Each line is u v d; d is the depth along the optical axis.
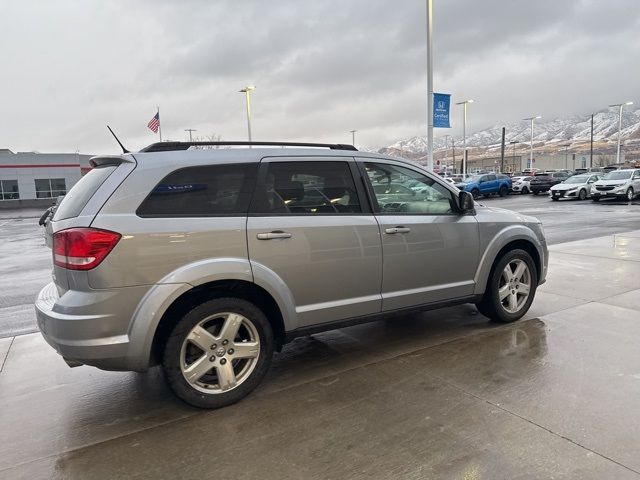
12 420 3.47
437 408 3.37
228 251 3.45
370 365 4.17
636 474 2.58
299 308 3.79
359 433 3.10
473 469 2.68
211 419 3.37
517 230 5.01
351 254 3.96
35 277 9.57
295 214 3.76
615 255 8.77
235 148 3.72
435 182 4.60
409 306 4.37
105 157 3.54
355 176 4.12
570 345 4.43
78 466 2.88
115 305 3.13
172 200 3.36
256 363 3.62
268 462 2.83
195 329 3.39
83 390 3.94
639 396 3.43
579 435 2.96
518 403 3.38
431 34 17.31
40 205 45.75
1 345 5.12
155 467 2.84
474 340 4.65
